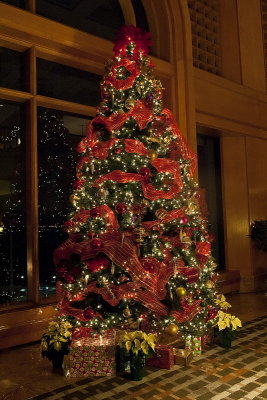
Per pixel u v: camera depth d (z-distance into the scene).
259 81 6.96
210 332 3.73
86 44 4.59
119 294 3.08
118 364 3.04
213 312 3.51
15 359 3.46
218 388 2.73
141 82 3.48
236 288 6.37
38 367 3.25
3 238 4.14
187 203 3.44
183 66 5.68
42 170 4.52
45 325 4.01
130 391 2.72
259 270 6.62
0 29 3.98
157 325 3.36
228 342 3.57
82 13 4.96
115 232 3.18
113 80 3.46
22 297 4.18
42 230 4.46
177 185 3.28
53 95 4.58
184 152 3.61
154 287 3.16
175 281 3.33
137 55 3.53
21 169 4.32
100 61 4.79
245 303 5.52
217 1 6.79
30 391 2.76
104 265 3.10
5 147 4.23
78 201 3.35
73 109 4.66
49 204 4.55
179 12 5.75
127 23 5.50
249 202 6.58
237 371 3.04
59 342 3.07
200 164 6.59
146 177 3.19
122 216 3.24
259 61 7.03
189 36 5.78
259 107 6.92
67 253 3.25
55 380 2.96
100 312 3.26
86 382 2.90
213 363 3.22
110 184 3.29
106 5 5.30
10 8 4.00
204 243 3.50
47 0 4.62
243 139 6.69
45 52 4.36
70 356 3.02
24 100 4.28
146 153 3.28
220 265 6.64
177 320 3.24
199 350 3.41
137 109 3.32
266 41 7.36
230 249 6.60
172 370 3.09
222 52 6.77
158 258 3.23
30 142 4.20
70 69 4.78
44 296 4.34
